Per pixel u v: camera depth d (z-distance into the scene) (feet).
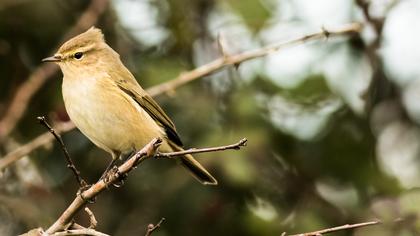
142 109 40.24
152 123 40.27
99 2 46.39
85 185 32.32
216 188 45.96
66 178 48.42
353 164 47.19
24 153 42.19
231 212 45.88
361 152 47.29
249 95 45.57
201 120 45.70
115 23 48.78
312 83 46.29
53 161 48.65
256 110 45.34
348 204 46.60
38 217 45.60
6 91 49.70
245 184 44.52
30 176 46.42
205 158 43.65
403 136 49.96
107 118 39.81
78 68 40.11
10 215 46.73
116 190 47.14
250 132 44.60
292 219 45.78
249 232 45.52
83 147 48.55
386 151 49.85
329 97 46.78
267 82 46.60
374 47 47.11
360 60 47.50
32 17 48.16
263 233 44.78
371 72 47.70
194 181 45.96
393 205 44.42
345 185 47.44
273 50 41.34
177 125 45.70
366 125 47.65
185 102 46.21
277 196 46.75
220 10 49.16
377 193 46.78
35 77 45.21
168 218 45.93
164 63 47.70
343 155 47.09
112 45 48.65
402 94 49.75
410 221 42.39
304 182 46.93
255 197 46.24
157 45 49.42
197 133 45.52
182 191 45.88
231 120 45.34
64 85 40.27
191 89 46.96
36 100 49.08
